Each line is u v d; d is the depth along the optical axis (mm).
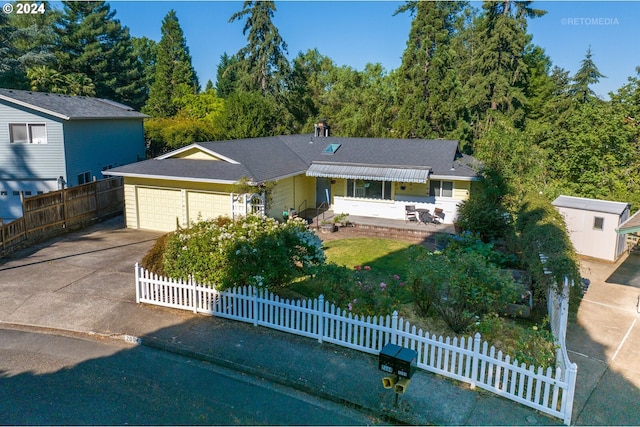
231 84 65188
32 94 27750
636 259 19500
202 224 13227
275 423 8188
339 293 11547
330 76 60312
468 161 24656
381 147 26594
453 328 11031
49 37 50875
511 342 10312
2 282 14953
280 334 11414
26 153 25766
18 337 11359
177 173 21531
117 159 30891
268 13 45812
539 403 8719
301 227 13750
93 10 54375
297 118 49906
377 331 10781
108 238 21125
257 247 11922
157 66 64188
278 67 46656
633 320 13094
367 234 22531
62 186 23625
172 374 9742
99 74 53625
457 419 8289
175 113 60688
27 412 8281
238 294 11961
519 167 21625
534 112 48188
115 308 12930
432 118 38844
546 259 11875
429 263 11430
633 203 23484
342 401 8836
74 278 15375
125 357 10445
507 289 10516
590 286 15906
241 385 9398
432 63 38469
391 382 8398
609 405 8945
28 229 19703
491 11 42250
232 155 22766
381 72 57781
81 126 27109
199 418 8234
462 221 20266
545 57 56156
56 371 9758
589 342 11711
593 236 19250
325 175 24125
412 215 23641
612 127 25141
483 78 41500
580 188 25703
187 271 12555
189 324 11938
